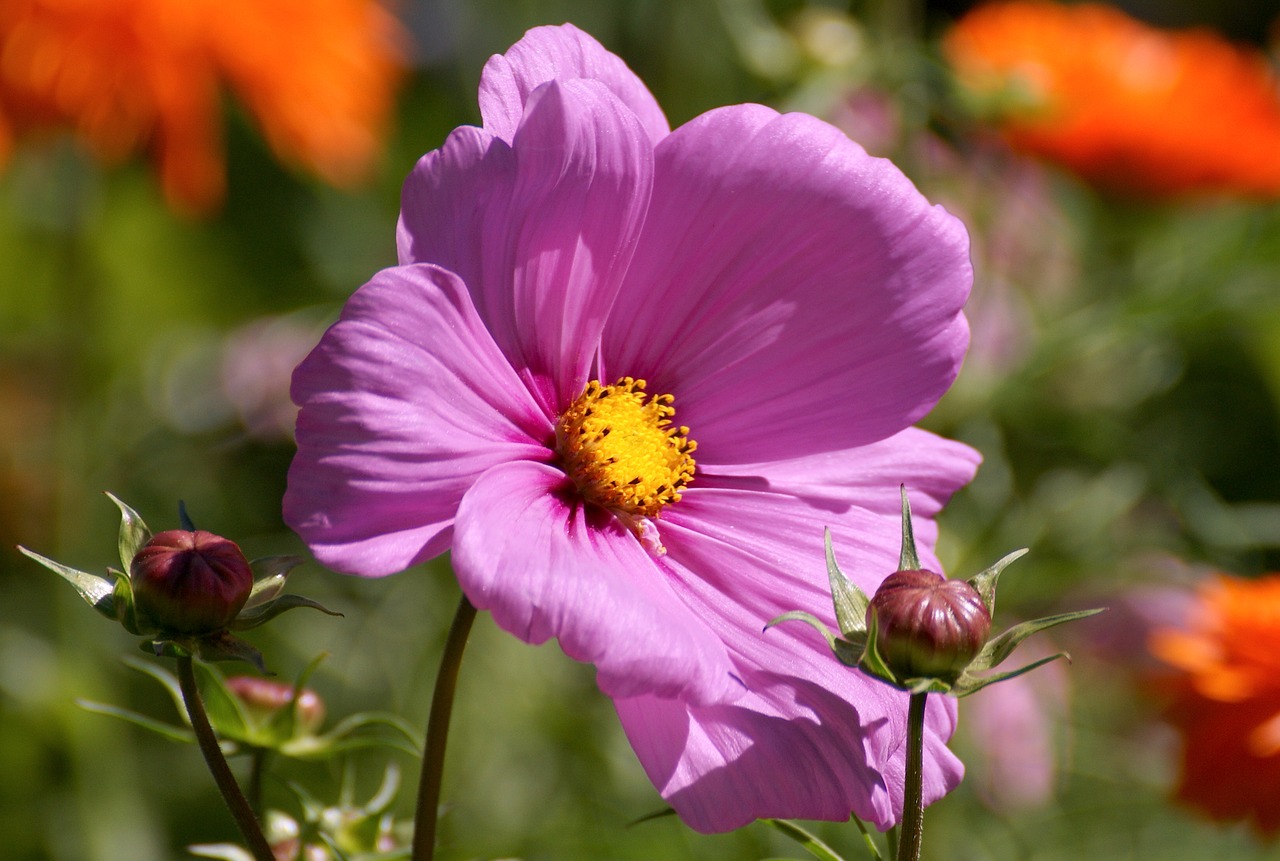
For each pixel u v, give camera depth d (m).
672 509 0.43
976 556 0.64
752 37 0.63
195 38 0.63
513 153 0.40
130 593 0.40
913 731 0.39
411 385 0.39
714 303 0.43
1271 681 0.55
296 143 0.67
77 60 0.62
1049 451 0.69
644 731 0.40
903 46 0.63
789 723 0.41
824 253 0.42
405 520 0.40
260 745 0.43
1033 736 0.62
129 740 0.63
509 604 0.39
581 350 0.43
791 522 0.43
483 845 0.52
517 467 0.41
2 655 0.63
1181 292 0.67
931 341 0.42
